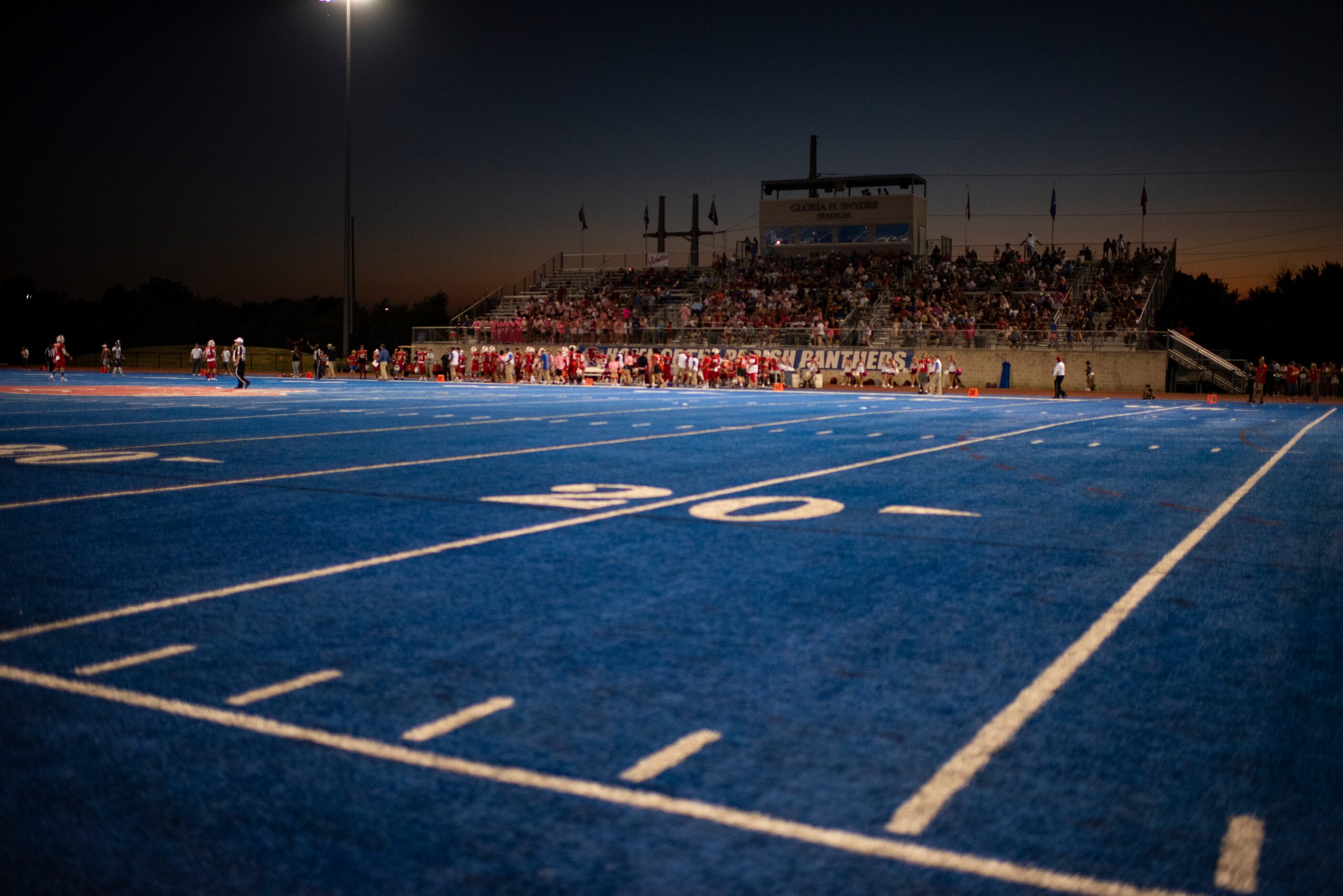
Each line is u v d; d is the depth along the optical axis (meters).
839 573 6.79
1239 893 2.82
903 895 2.79
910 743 3.85
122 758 3.64
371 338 107.62
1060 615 5.78
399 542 7.69
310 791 3.40
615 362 47.69
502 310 58.88
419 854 2.99
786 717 4.10
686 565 6.97
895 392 42.19
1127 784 3.51
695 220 68.38
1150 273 50.12
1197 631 5.48
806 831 3.14
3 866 2.91
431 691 4.37
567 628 5.38
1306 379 42.84
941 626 5.50
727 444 16.03
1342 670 4.82
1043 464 13.70
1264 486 11.70
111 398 28.39
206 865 2.93
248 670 4.63
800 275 54.81
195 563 6.88
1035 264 52.59
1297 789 3.49
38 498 9.73
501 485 10.96
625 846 3.04
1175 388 42.12
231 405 25.59
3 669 4.62
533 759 3.66
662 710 4.17
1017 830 3.17
